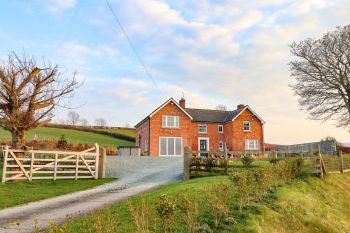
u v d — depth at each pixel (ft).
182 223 32.58
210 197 36.58
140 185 68.80
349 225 51.11
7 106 81.20
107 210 38.45
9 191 58.39
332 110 155.33
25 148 74.38
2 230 33.60
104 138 232.94
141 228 30.66
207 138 175.01
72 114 442.50
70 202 49.80
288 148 125.29
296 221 40.75
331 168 84.07
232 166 76.95
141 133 173.58
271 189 51.19
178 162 115.14
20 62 86.02
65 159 77.41
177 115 160.45
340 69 150.61
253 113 177.27
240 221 35.29
